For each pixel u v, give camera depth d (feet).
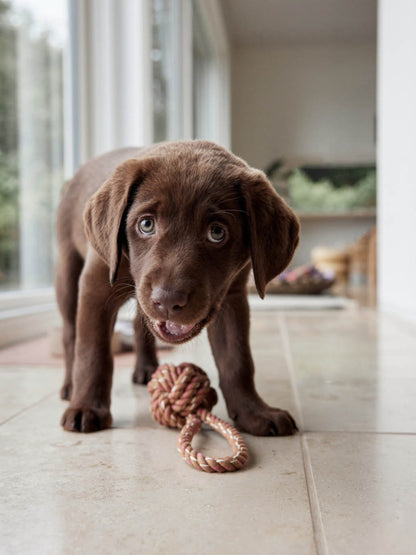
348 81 13.06
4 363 2.69
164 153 1.56
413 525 1.05
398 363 2.69
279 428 1.60
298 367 2.60
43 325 3.63
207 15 9.43
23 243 3.66
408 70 4.53
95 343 1.68
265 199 1.51
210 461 1.30
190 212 1.42
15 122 3.50
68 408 1.67
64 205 2.07
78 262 2.05
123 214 1.50
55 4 3.98
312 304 5.59
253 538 0.99
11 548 0.96
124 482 1.25
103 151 4.41
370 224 12.85
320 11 11.39
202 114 9.55
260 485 1.23
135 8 4.37
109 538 0.99
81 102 4.28
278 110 13.20
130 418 1.76
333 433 1.62
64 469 1.33
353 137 13.12
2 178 3.35
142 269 1.41
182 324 1.33
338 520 1.06
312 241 13.03
